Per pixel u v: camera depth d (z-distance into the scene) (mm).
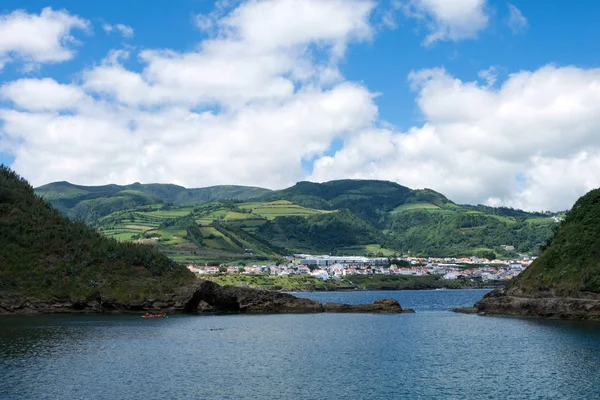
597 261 121875
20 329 97125
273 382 59281
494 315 133875
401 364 69625
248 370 65500
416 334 99312
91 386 56250
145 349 79312
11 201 146250
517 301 131125
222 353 77312
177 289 141125
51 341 83562
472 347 82562
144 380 59344
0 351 73750
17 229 138125
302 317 135125
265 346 84312
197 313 142000
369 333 101312
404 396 53750
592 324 106562
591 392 54094
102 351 76375
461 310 152125
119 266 141625
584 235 130250
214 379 60469
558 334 93438
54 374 61031
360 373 64125
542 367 66312
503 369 65688
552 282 127062
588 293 117688
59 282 130250
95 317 122000
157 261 147500
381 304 153125
